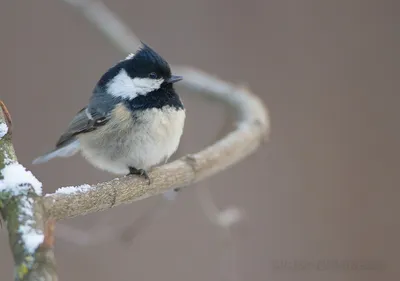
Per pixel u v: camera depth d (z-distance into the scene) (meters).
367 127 12.34
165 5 13.25
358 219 11.45
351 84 12.76
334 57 12.98
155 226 10.89
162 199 8.23
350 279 10.80
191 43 13.03
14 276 3.56
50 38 12.64
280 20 13.20
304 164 12.06
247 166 11.79
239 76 12.87
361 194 11.67
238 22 13.17
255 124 8.75
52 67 12.48
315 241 11.23
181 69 10.34
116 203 5.79
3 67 12.32
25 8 12.73
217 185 11.55
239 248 10.94
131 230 8.22
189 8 13.23
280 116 12.55
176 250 10.91
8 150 4.67
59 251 10.36
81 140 7.59
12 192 4.17
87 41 12.73
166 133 7.21
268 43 13.06
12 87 12.23
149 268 10.68
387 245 11.17
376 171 11.88
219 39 13.09
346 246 11.21
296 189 11.77
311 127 12.41
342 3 13.23
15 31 12.59
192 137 11.89
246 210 11.48
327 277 10.68
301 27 13.12
